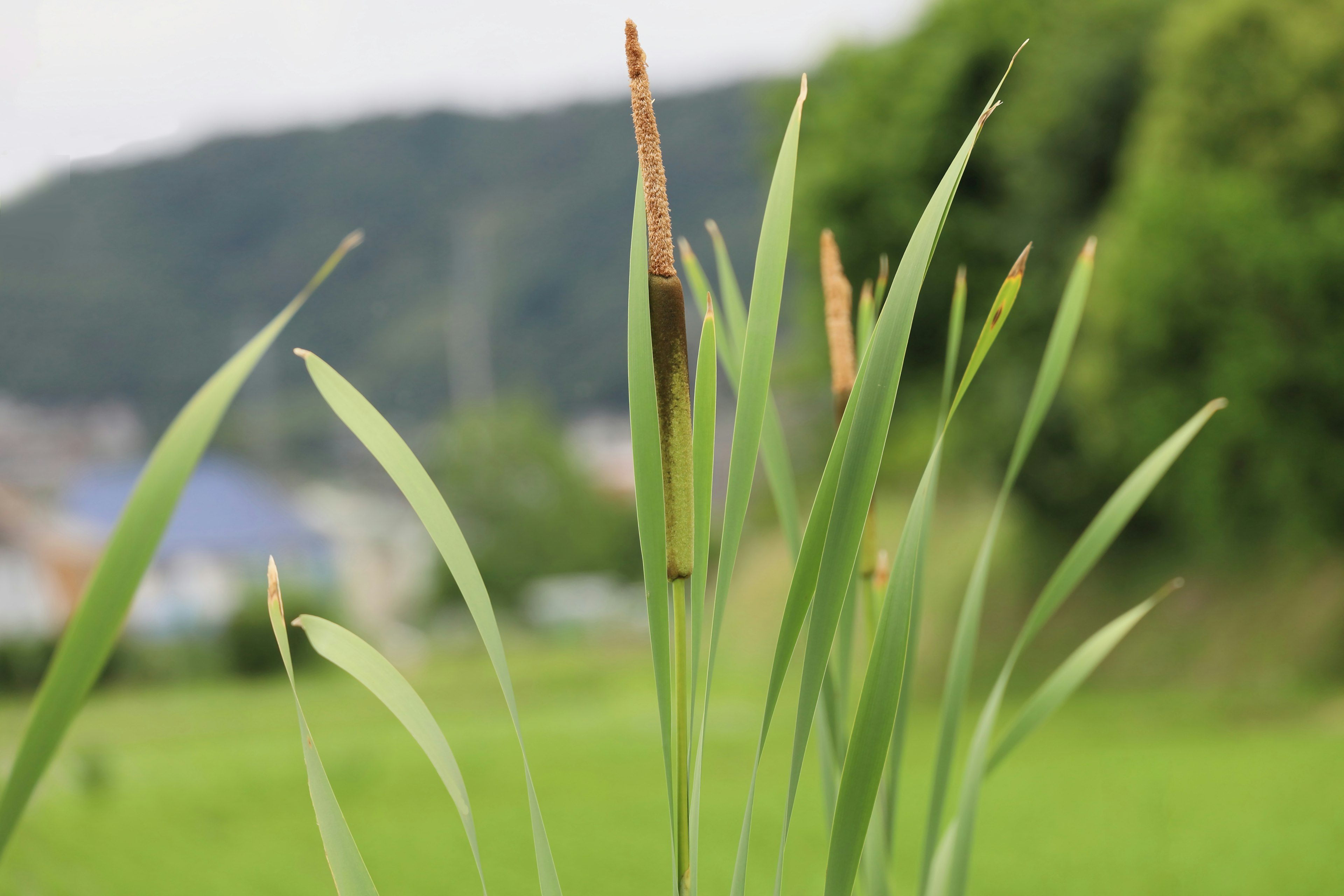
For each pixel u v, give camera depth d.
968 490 20.17
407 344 72.69
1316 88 11.27
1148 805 6.62
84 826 7.15
